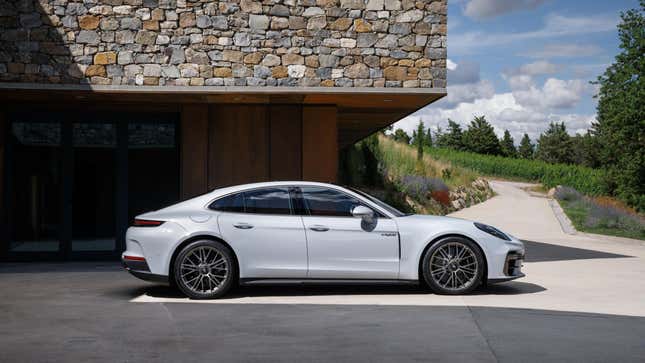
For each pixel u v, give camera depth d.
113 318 6.66
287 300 7.87
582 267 12.46
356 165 31.72
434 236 8.16
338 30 12.41
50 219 13.43
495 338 5.67
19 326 6.24
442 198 33.38
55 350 5.25
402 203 30.98
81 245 13.45
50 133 13.48
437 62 12.45
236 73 12.30
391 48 12.43
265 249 8.01
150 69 12.21
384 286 9.16
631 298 8.19
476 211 33.78
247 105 13.70
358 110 15.34
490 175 55.97
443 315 6.78
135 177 13.59
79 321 6.49
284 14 12.40
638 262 13.72
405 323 6.35
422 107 14.66
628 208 30.09
